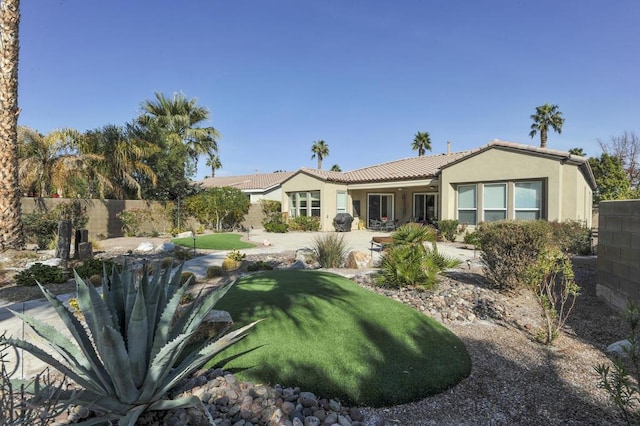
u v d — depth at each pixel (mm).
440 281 7379
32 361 3844
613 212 6121
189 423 2686
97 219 16594
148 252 12672
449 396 3346
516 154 14406
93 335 2607
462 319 5398
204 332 4020
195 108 24797
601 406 3160
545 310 4668
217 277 8422
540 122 32594
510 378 3682
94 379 2596
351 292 5828
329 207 22609
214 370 3498
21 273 7637
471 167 15875
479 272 8859
